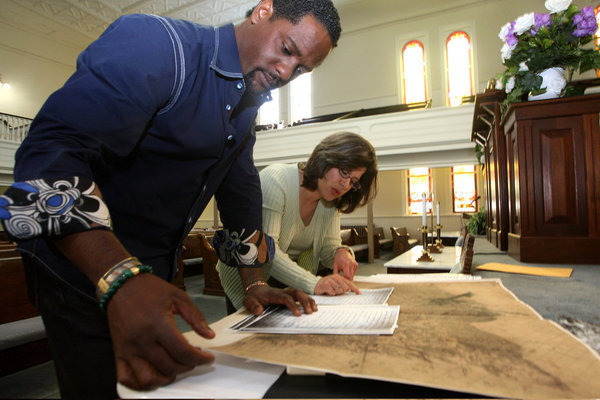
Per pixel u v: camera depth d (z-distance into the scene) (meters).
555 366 0.52
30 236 0.53
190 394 0.49
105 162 0.71
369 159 1.44
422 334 0.69
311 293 1.21
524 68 2.09
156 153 0.84
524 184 1.86
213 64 0.84
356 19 11.88
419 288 1.18
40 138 0.59
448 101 11.04
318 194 1.53
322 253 1.73
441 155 8.27
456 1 10.88
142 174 0.85
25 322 2.42
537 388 0.45
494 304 0.92
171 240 0.98
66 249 0.56
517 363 0.53
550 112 1.83
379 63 11.88
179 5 10.98
